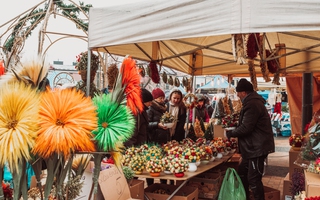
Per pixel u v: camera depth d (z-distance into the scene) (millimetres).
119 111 895
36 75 871
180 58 5480
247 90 3846
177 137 5113
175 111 5152
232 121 4699
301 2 2102
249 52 2863
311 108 5980
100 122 880
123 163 3230
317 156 2637
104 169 2146
